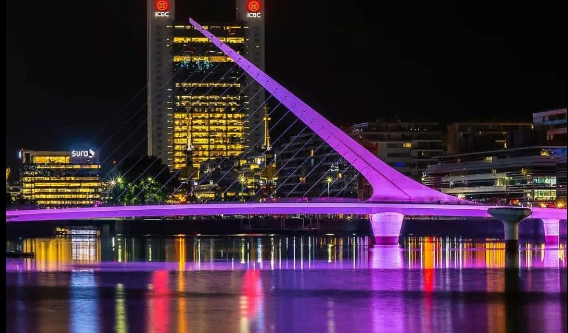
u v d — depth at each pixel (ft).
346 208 556.10
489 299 281.95
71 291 305.53
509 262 430.20
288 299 282.97
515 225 533.55
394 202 562.66
